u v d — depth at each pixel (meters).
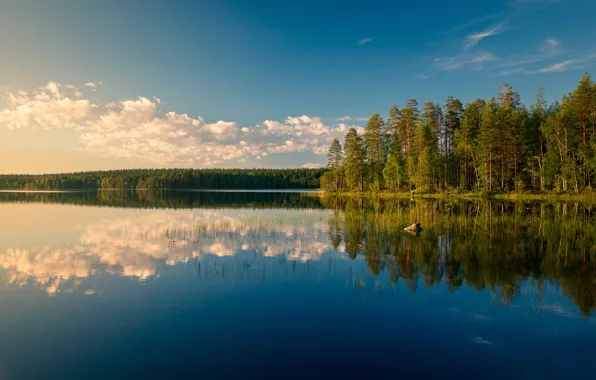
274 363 6.46
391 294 10.05
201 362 6.54
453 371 6.20
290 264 13.53
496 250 15.38
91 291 10.55
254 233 21.11
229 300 9.70
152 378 6.07
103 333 7.79
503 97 60.34
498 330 7.77
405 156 66.62
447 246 16.33
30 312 9.01
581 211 29.41
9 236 20.61
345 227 22.86
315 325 8.04
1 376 6.20
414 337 7.45
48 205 48.56
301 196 75.88
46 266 13.54
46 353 6.97
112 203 53.53
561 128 46.81
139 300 9.77
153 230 22.73
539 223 22.50
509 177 52.66
